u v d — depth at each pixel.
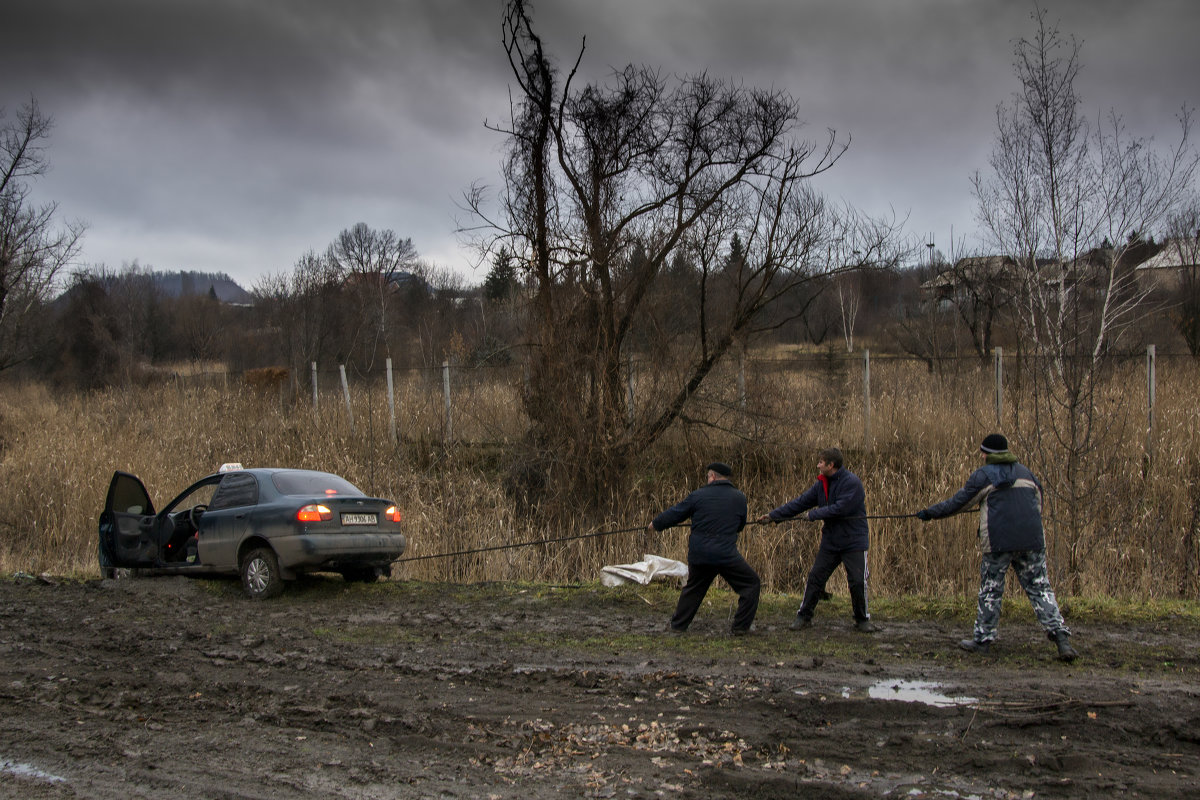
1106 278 13.86
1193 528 10.66
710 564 8.23
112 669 7.17
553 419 14.30
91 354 39.81
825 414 15.54
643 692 6.30
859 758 4.98
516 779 4.82
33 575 12.42
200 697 6.34
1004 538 7.29
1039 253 12.62
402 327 38.69
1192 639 7.78
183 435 18.66
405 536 13.29
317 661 7.35
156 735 5.56
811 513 8.32
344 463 15.95
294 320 36.75
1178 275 22.67
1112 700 5.87
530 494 14.37
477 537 13.11
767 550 12.09
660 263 14.38
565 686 6.53
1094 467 11.22
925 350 23.81
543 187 14.66
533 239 14.70
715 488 8.41
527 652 7.65
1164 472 11.85
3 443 20.17
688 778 4.79
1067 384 11.09
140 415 20.91
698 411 14.56
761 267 14.39
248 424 19.00
